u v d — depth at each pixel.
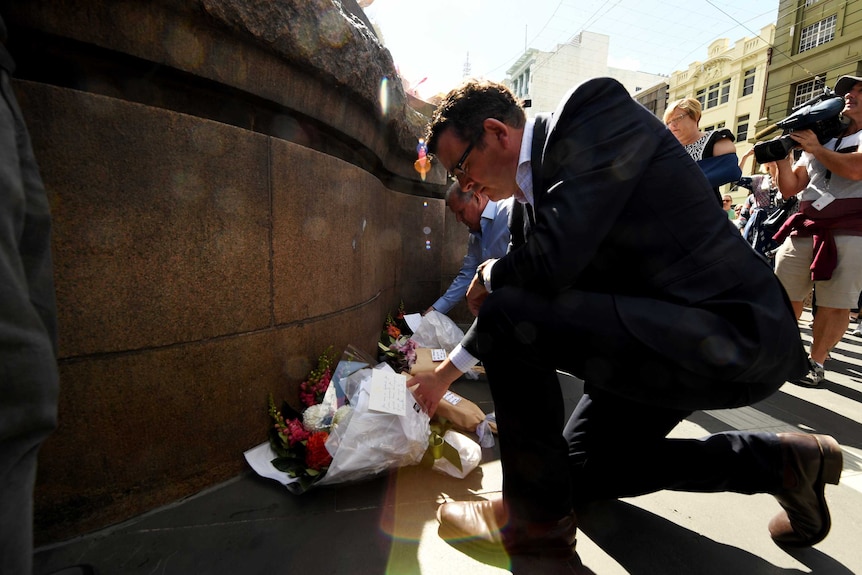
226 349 1.43
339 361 1.90
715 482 1.21
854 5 16.73
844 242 2.50
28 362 0.57
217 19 1.27
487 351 1.08
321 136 1.93
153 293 1.23
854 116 2.55
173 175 1.24
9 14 1.03
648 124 0.98
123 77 1.25
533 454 1.10
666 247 0.97
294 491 1.40
